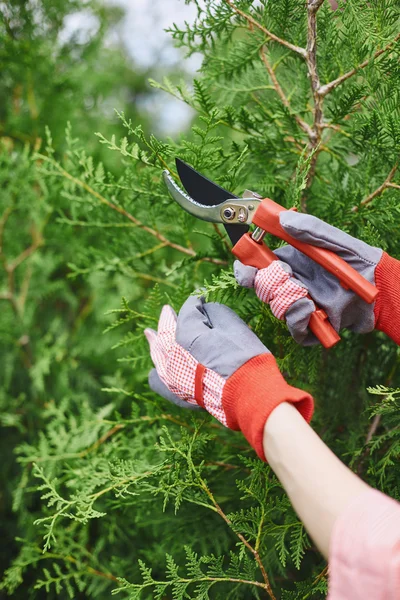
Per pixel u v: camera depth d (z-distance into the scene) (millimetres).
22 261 2037
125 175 1204
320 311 814
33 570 1694
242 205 839
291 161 1190
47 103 1980
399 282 819
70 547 1413
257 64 1257
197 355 807
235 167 1019
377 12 943
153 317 1165
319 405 1149
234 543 1225
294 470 627
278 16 1030
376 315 848
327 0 1030
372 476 1076
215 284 966
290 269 824
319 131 1060
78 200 1324
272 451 658
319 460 622
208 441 1107
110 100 2475
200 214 877
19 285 2125
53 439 1479
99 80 2090
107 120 2172
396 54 1021
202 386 793
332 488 601
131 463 1075
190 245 1287
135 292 1951
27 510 1793
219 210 854
